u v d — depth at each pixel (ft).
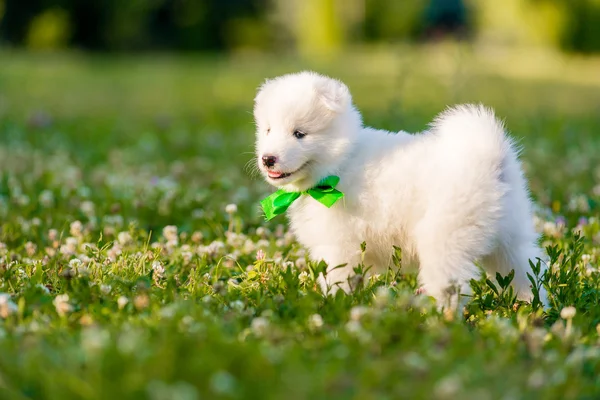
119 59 110.93
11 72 86.74
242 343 13.06
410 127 41.22
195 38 128.06
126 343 12.04
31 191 29.81
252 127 51.98
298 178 17.34
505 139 16.63
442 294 15.87
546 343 13.69
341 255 17.17
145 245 19.84
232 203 28.04
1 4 117.29
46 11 119.75
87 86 77.05
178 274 18.67
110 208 26.48
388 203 16.47
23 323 14.20
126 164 39.68
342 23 131.23
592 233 22.61
